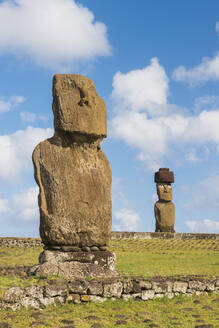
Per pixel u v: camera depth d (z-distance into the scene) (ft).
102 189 30.12
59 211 28.22
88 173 29.81
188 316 21.27
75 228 28.43
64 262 26.63
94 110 29.91
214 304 24.32
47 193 28.60
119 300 23.49
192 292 26.40
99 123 30.12
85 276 25.38
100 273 26.25
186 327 19.11
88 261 28.17
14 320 18.83
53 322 18.98
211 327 19.16
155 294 24.97
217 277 28.35
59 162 29.04
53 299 21.71
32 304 20.89
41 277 23.67
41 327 18.17
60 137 29.68
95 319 19.85
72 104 29.25
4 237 65.72
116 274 27.12
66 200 28.53
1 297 20.04
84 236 28.71
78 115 29.19
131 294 24.12
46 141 29.55
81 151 30.19
